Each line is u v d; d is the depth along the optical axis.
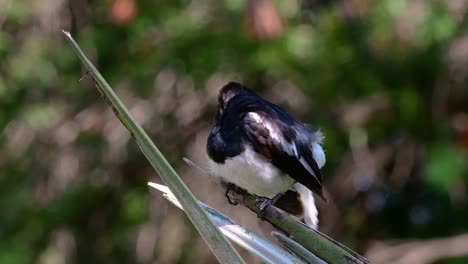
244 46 12.85
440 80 13.11
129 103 13.63
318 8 13.23
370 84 12.96
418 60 12.96
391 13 12.13
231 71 13.16
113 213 14.04
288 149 7.05
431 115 13.34
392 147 13.82
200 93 13.52
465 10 12.43
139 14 13.02
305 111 13.25
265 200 7.07
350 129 13.20
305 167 7.10
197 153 13.27
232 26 12.95
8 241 13.78
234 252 4.07
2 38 13.10
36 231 13.90
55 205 13.88
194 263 13.39
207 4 13.12
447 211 14.37
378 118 13.27
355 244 13.90
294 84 13.06
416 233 14.48
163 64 13.41
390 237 14.46
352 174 13.70
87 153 13.85
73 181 13.89
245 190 7.27
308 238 4.62
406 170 13.84
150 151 4.08
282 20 12.34
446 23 12.15
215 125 7.25
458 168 12.75
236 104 7.25
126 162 13.92
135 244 13.77
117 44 13.59
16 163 13.87
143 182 13.87
